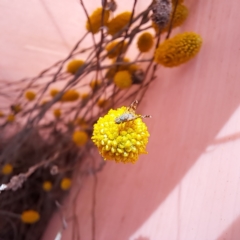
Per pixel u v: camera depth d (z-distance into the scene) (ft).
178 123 0.24
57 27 0.30
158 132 0.27
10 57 0.34
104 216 0.31
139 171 0.28
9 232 0.44
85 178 0.40
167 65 0.23
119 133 0.15
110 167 0.34
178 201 0.21
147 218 0.24
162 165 0.25
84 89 0.39
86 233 0.33
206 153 0.20
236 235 0.16
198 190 0.20
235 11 0.22
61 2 0.28
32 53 0.34
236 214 0.16
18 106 0.36
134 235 0.25
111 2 0.24
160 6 0.22
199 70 0.24
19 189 0.43
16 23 0.30
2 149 0.41
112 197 0.31
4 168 0.34
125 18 0.25
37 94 0.37
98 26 0.25
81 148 0.39
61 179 0.41
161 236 0.21
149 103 0.30
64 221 0.32
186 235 0.19
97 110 0.40
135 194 0.27
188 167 0.21
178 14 0.24
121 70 0.30
